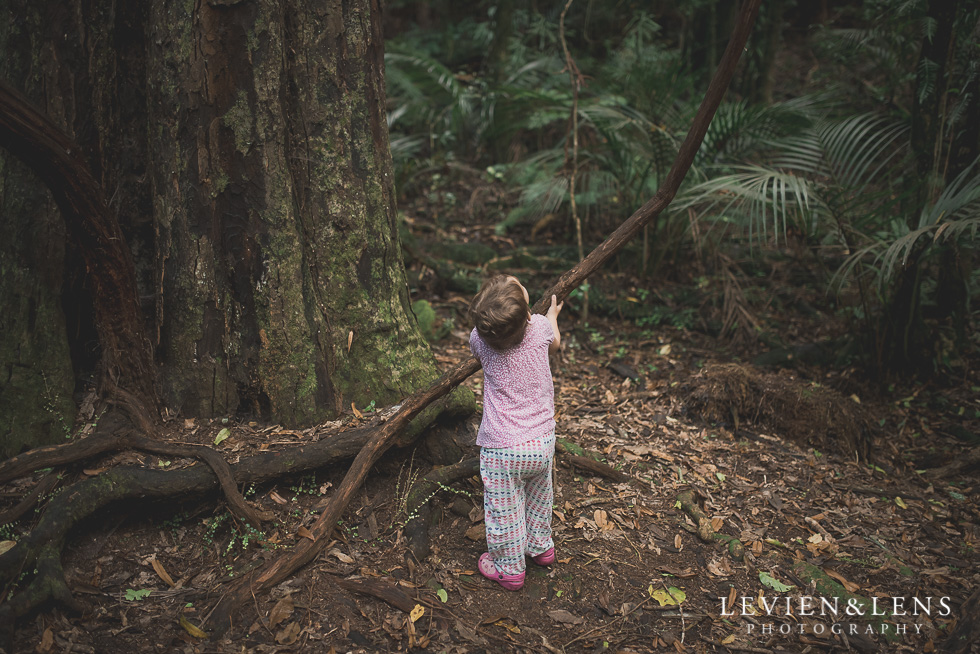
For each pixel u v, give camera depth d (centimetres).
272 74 303
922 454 416
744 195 448
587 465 355
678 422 425
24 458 278
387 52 794
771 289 614
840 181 487
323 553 284
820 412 415
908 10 451
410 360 346
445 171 774
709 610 281
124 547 279
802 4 1106
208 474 286
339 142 325
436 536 305
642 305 576
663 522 331
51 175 253
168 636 245
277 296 314
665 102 589
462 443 336
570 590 286
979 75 433
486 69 874
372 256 338
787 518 346
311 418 322
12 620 233
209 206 309
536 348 265
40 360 303
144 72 326
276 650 243
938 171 457
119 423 302
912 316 474
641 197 613
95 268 283
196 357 317
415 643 251
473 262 614
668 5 983
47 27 308
